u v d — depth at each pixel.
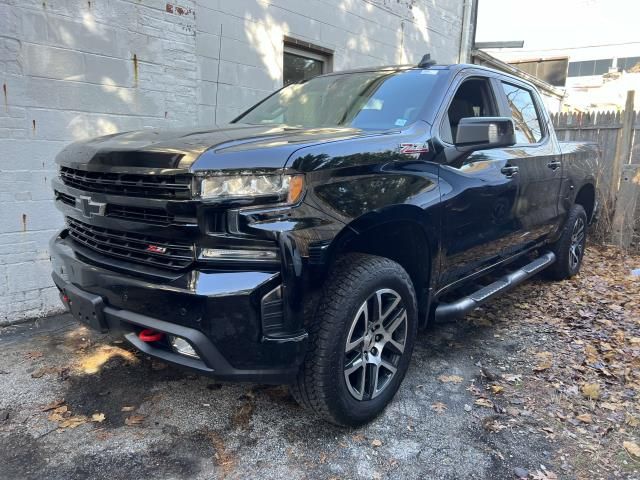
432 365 3.41
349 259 2.58
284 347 2.17
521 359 3.53
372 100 3.27
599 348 3.71
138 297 2.25
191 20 4.88
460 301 3.35
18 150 3.86
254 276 2.09
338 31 6.71
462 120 2.95
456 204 3.03
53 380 3.11
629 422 2.76
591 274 5.73
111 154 2.32
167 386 3.06
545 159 4.27
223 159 2.08
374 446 2.52
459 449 2.51
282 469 2.34
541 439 2.61
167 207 2.13
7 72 3.74
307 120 3.33
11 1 3.70
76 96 4.13
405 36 8.05
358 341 2.51
